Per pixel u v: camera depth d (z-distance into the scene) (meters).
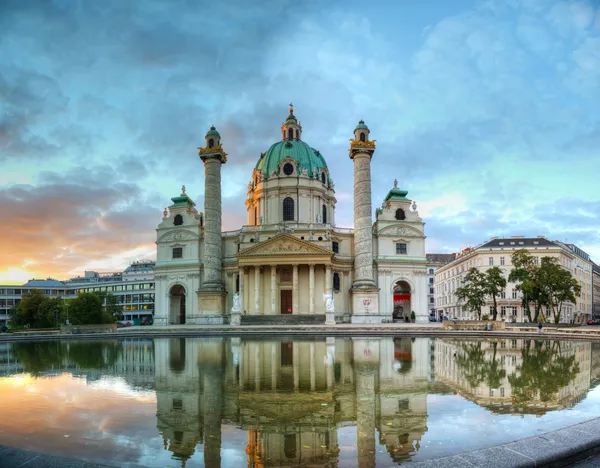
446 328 58.41
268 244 80.81
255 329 57.72
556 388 16.58
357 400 14.56
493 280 87.31
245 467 9.01
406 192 90.31
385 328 56.91
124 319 166.50
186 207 91.12
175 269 89.06
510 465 7.36
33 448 10.19
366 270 80.12
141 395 15.61
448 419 12.27
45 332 59.31
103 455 9.73
